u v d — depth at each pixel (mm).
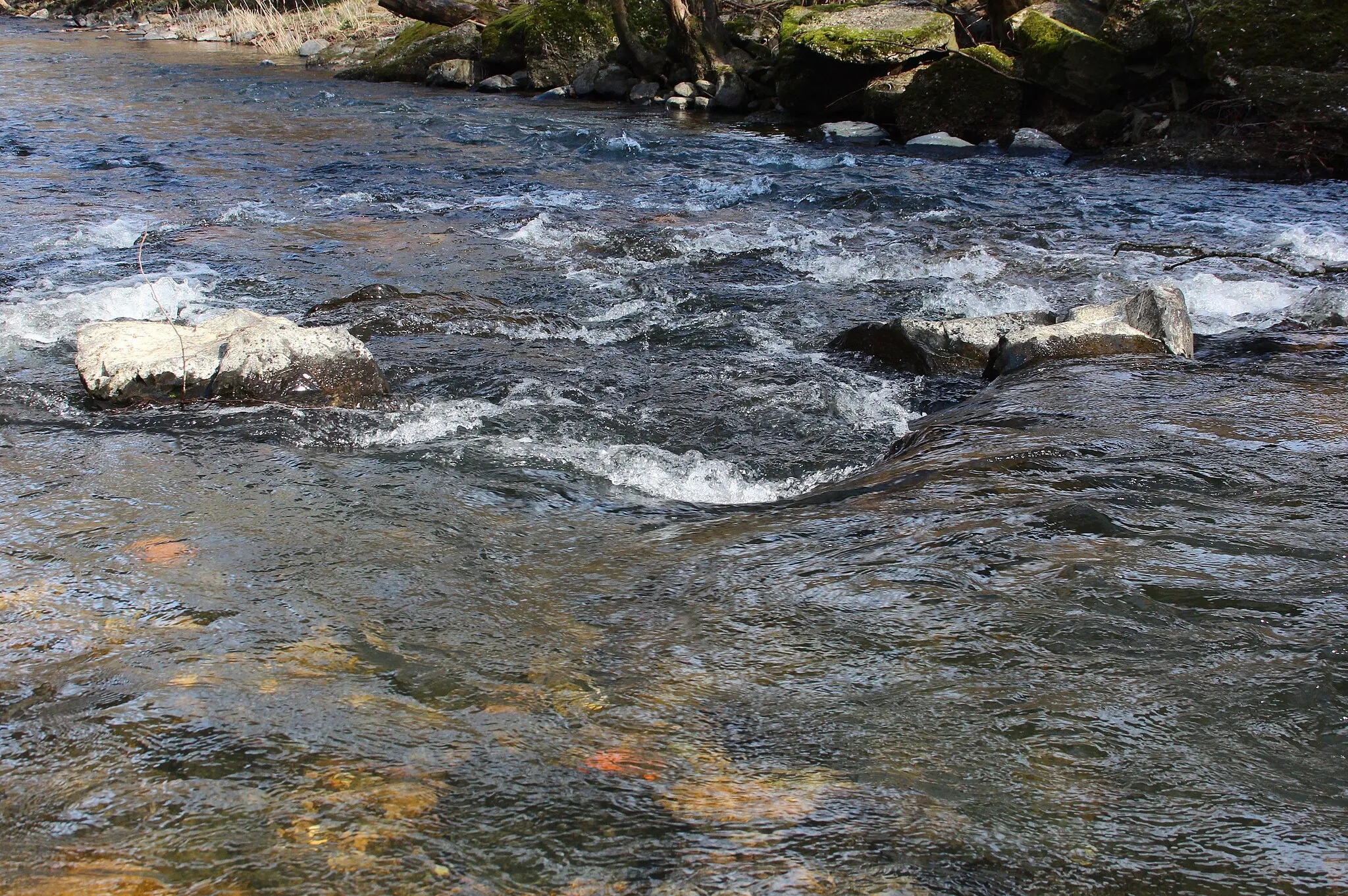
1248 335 7102
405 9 24078
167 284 8180
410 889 2033
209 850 2139
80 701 2701
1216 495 4031
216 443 4984
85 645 3012
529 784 2359
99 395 5605
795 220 11031
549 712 2670
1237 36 14492
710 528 4043
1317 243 9836
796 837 2176
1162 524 3732
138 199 11328
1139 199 12055
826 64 17938
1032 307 8062
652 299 8250
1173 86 15211
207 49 30266
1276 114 13836
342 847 2148
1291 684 2705
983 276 8875
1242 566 3385
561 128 16891
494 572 3592
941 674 2807
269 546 3750
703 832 2199
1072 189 12664
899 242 10000
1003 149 15891
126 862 2105
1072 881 2049
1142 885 2035
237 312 6371
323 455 4879
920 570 3424
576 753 2486
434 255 9445
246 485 4398
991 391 5848
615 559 3729
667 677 2844
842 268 9086
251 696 2727
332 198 11656
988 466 4422
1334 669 2764
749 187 12562
